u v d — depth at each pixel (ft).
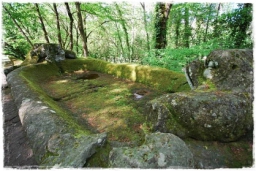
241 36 15.21
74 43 51.67
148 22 32.81
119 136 8.89
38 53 23.31
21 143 8.45
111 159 5.01
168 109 7.91
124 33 43.98
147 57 19.21
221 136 7.44
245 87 8.21
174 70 16.33
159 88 15.30
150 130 8.52
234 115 7.30
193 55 14.88
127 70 19.26
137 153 4.87
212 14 31.14
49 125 7.37
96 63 24.23
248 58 8.70
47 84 18.53
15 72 17.99
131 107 12.20
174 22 36.27
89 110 12.11
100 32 46.06
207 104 7.53
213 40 14.67
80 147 5.65
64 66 23.70
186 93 8.41
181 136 7.63
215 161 6.53
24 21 33.55
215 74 9.18
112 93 15.15
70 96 14.80
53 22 41.22
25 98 11.05
